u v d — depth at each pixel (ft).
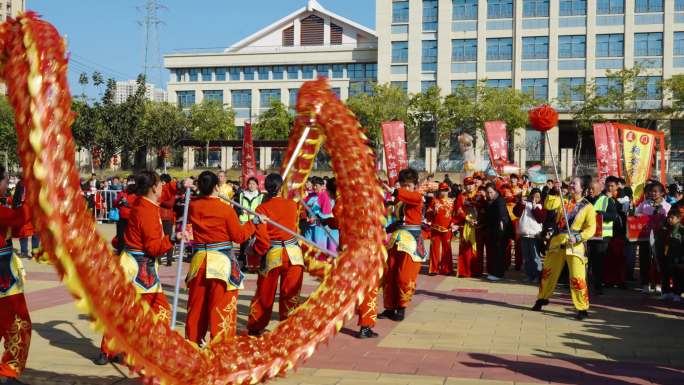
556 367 21.01
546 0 166.91
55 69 11.59
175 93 208.33
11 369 17.38
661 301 33.68
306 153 20.31
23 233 17.79
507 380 19.48
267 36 212.43
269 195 24.44
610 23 162.50
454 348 23.47
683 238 32.73
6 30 11.87
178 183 35.55
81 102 121.08
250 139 50.57
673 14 158.30
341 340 24.52
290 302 24.38
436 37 174.91
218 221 20.65
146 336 12.77
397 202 28.35
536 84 167.94
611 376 20.03
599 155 45.93
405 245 27.68
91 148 123.75
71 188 11.55
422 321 28.25
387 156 47.91
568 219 29.43
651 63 151.94
